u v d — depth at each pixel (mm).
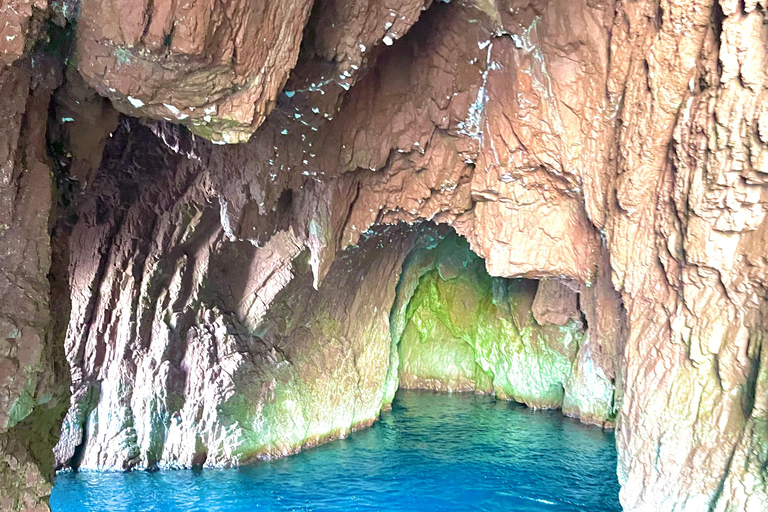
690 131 6559
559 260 9539
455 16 8828
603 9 7629
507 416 18031
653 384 7543
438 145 10297
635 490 7660
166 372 12820
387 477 12742
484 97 9461
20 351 5688
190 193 12180
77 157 7250
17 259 5805
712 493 6781
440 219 11125
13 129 5633
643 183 7402
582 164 8484
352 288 15227
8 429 5773
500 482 12594
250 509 10875
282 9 5969
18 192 5844
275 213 10953
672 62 6664
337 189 10688
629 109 7395
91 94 6586
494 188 9773
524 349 19156
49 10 5449
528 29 8344
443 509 11180
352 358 15711
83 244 12758
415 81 9688
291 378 14047
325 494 11695
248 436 13203
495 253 9984
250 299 13695
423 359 22547
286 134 9500
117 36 5309
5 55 5305
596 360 9938
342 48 7621
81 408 12742
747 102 5812
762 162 5816
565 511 11164
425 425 16906
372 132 10055
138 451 12727
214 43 5488
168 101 5902
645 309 7719
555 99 8484
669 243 7148
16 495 5730
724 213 6340
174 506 10891
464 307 21562
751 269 6289
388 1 7359
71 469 12523
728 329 6699
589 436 15898
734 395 6711
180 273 13047
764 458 6191
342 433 15453
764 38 5621
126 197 12422
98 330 12891
